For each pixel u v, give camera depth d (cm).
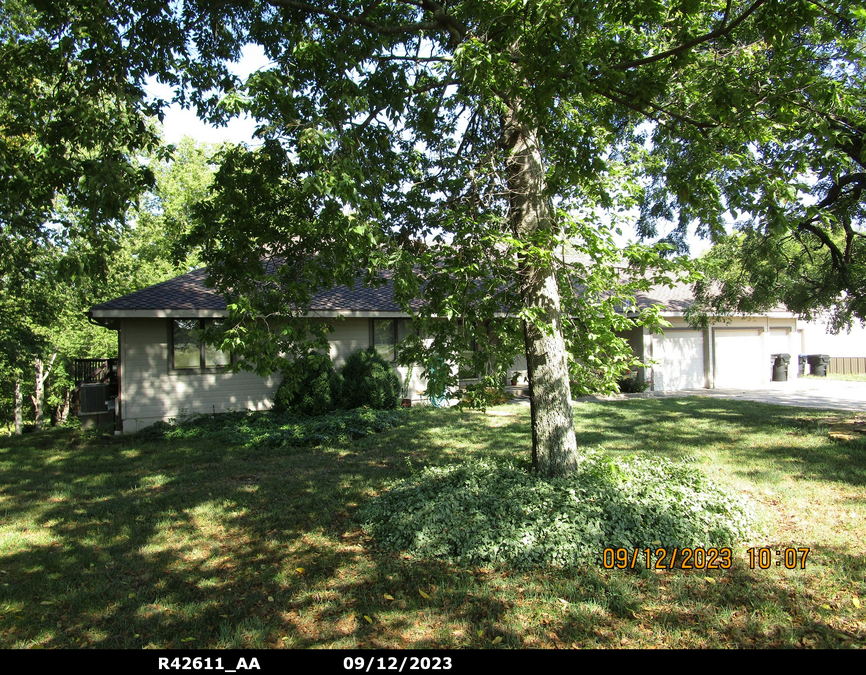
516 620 371
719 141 538
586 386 684
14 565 469
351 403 1294
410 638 353
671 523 490
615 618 374
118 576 446
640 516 494
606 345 658
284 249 541
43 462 900
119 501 656
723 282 1264
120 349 1178
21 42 557
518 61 487
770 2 405
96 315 1097
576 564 449
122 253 1847
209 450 957
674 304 1855
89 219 420
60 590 423
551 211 614
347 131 498
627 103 516
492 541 469
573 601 395
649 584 417
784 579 423
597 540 466
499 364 624
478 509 516
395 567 454
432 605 392
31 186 470
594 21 420
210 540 523
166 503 644
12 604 401
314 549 497
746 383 1995
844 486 644
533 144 608
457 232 531
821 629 354
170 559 479
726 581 422
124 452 967
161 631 364
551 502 509
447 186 638
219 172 508
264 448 953
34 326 2025
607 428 1073
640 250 588
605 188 620
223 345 411
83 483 750
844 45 526
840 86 463
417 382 1538
